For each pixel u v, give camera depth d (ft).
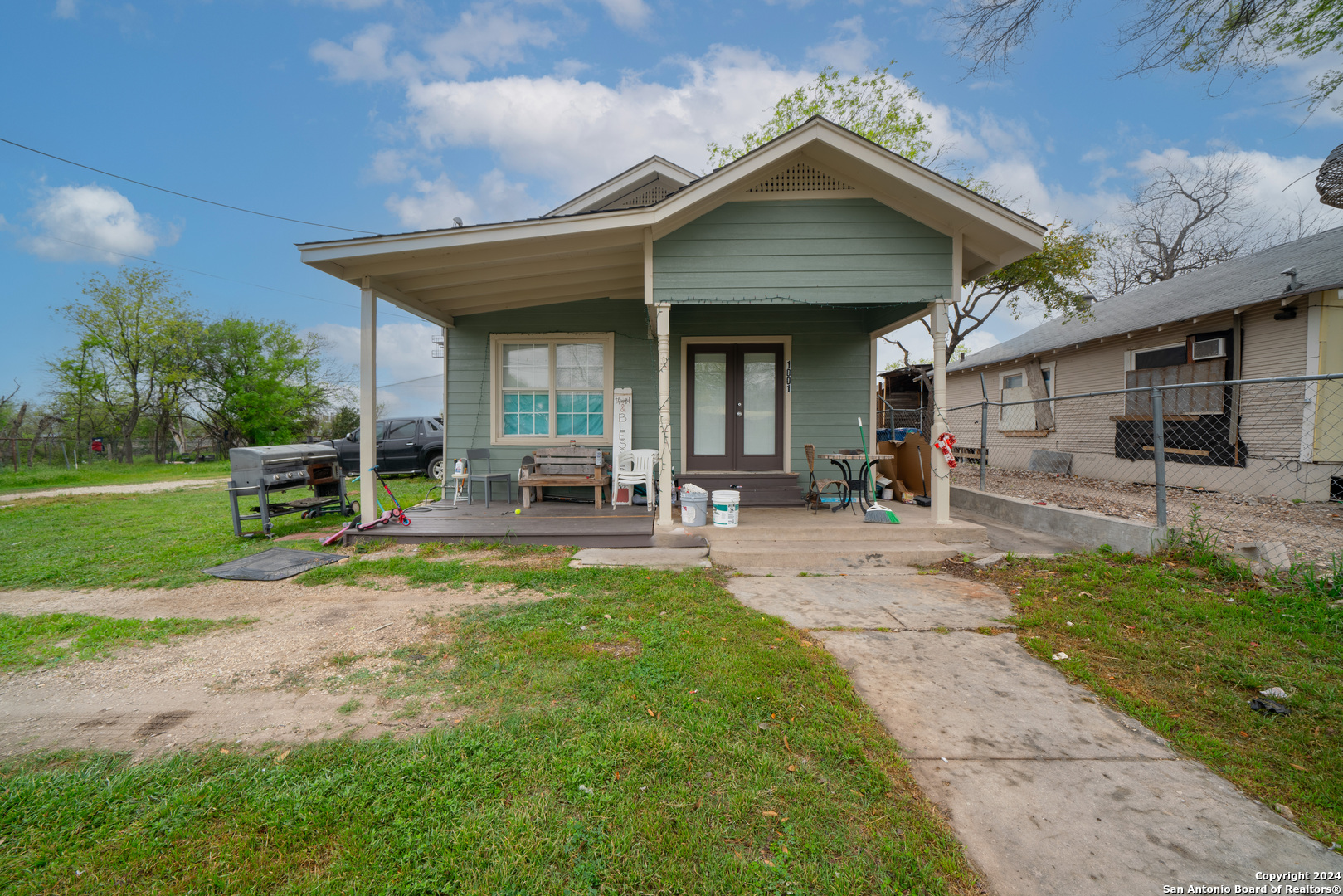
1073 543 20.54
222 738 8.44
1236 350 30.76
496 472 28.17
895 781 7.37
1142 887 5.72
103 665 11.08
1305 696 9.49
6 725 8.86
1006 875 5.87
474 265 20.85
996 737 8.55
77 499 37.24
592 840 6.15
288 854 6.06
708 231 20.85
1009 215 19.07
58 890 5.65
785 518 22.91
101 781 7.36
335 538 20.90
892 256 20.70
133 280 77.36
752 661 10.66
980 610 14.20
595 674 10.14
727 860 5.86
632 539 20.58
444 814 6.55
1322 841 6.39
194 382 81.92
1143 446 36.24
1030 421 46.98
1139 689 10.02
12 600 15.48
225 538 22.88
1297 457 27.94
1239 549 16.29
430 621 13.34
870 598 15.17
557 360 28.19
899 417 59.41
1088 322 43.45
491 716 8.86
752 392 28.02
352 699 9.62
